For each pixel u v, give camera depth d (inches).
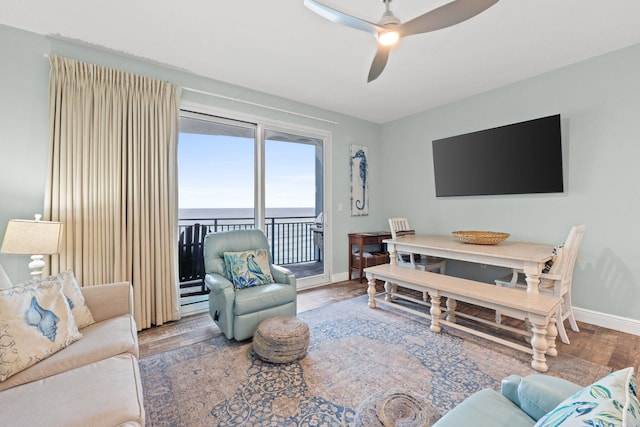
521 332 87.4
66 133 87.4
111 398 40.9
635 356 80.7
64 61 87.2
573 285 108.3
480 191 133.6
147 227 100.7
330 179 160.6
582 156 105.3
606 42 92.8
